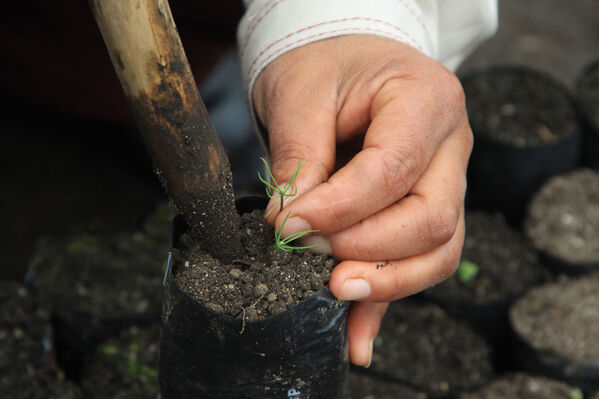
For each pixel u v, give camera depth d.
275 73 0.47
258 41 0.48
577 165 0.93
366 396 0.65
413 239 0.43
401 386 0.66
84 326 0.67
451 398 0.65
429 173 0.44
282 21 0.47
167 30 0.37
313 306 0.41
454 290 0.74
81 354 0.68
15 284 0.68
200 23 0.73
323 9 0.47
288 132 0.45
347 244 0.43
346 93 0.45
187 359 0.41
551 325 0.71
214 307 0.41
